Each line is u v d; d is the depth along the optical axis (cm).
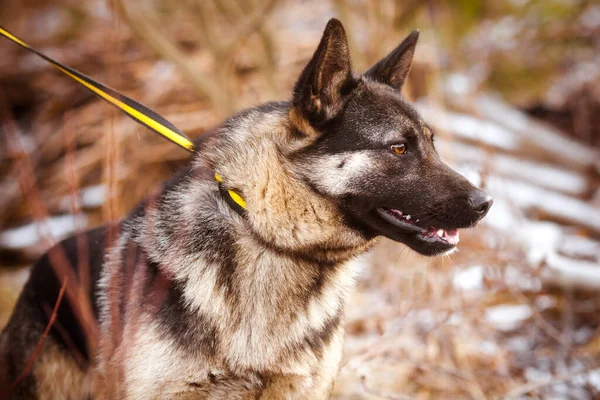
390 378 509
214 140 372
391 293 587
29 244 791
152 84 898
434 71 867
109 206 321
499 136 891
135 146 796
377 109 372
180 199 365
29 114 1016
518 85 1071
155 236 362
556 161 892
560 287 601
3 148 873
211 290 346
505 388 495
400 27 822
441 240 376
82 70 991
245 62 894
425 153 378
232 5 785
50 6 1217
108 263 375
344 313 395
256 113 376
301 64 932
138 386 340
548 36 1154
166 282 348
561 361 526
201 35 779
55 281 397
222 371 345
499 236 618
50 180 866
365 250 392
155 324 342
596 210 778
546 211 758
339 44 361
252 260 354
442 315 552
